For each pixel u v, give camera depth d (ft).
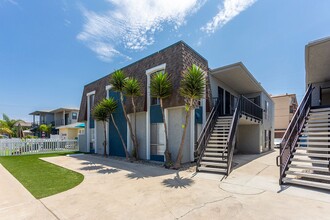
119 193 16.08
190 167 27.12
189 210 12.39
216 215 11.59
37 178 21.35
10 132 89.66
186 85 25.82
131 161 33.58
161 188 17.30
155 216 11.64
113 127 44.04
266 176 21.31
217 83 38.68
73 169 26.66
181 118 30.48
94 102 51.06
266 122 55.47
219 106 35.81
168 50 32.45
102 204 13.69
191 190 16.60
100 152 47.98
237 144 48.11
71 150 56.08
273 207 12.61
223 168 24.20
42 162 33.24
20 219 11.44
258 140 45.78
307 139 21.80
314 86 32.78
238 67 32.55
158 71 34.01
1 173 24.03
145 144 35.81
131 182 19.51
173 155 31.22
